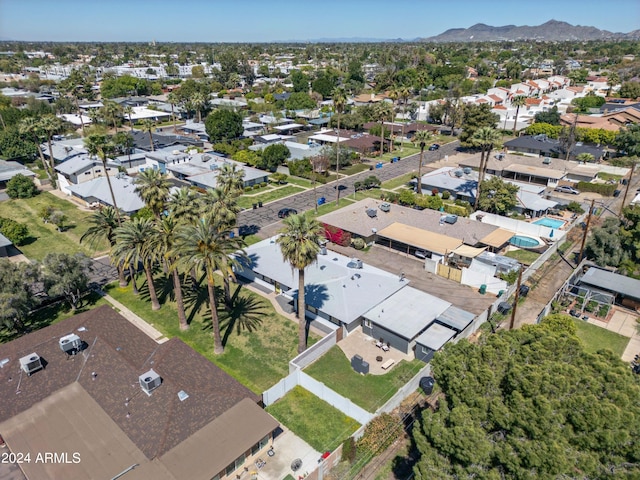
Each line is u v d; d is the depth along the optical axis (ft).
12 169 326.03
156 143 406.41
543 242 225.15
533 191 283.38
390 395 127.75
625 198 262.47
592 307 167.02
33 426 105.60
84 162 313.12
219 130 404.57
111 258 164.45
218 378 120.98
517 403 76.79
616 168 332.80
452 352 96.12
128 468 94.48
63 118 474.90
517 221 237.04
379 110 390.21
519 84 636.48
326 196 293.23
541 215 258.37
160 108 576.61
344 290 166.81
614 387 78.74
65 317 166.20
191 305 173.68
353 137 418.72
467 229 218.18
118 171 314.76
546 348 87.86
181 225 153.07
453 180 297.12
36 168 359.25
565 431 74.74
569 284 182.60
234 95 654.12
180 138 426.51
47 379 119.14
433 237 214.28
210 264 131.64
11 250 220.43
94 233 185.68
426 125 496.23
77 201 291.99
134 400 110.83
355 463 105.09
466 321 152.25
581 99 533.55
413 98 617.21
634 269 187.62
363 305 158.61
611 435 72.02
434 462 82.12
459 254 198.70
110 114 460.14
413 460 106.42
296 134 468.75
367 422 115.24
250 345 149.89
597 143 384.06
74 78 614.75
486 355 88.02
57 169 313.73
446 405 87.56
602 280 176.45
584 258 202.80
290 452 109.81
